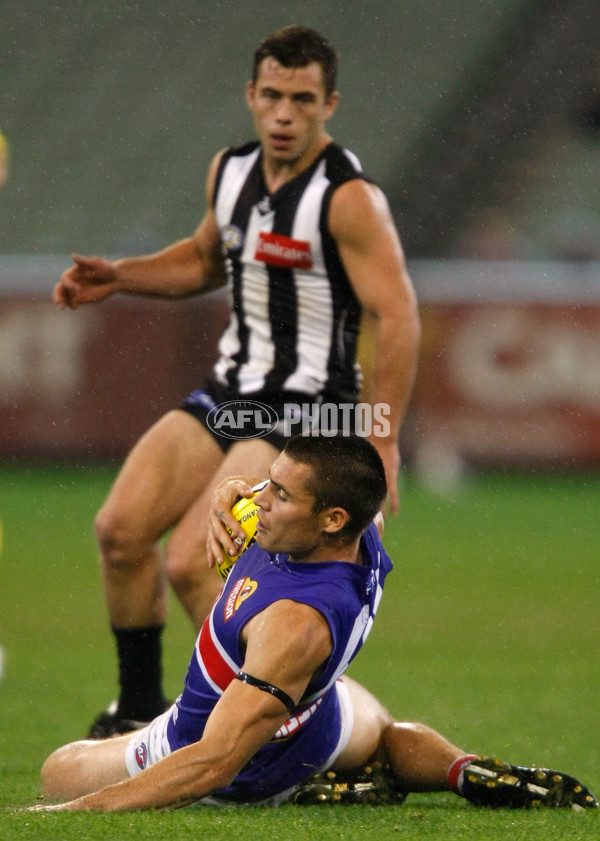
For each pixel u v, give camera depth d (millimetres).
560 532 33156
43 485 39188
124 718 14094
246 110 59281
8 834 8406
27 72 61312
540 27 59656
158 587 14094
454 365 41469
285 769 10375
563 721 15844
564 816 9883
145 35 62969
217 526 10844
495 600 25266
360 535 9742
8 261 44438
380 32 61406
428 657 20438
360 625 9758
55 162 57625
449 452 41406
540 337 41250
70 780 10922
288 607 9352
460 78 58844
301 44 14164
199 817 9227
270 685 9133
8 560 28906
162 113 59562
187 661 20281
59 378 41719
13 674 18984
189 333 41312
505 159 56250
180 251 15930
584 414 41312
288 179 14359
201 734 10117
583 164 56469
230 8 63188
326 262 14344
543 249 52031
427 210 54781
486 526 33969
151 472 13914
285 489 9438
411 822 9500
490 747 14273
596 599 25406
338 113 58125
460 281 41625
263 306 14609
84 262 15477
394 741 10789
